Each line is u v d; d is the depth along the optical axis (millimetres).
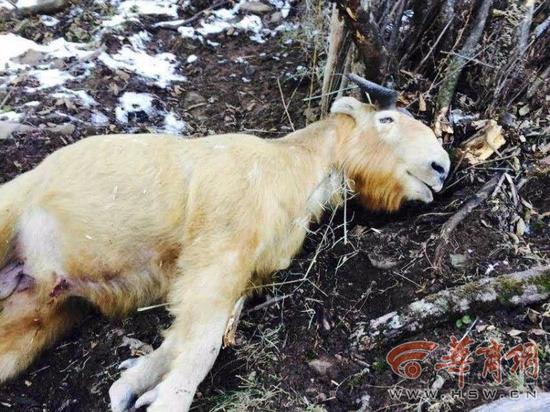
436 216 2549
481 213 2492
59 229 2291
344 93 2934
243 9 4000
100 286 2348
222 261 2225
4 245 2305
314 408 2025
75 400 2229
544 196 2549
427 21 2984
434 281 2312
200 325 2131
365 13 2568
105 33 3590
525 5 2826
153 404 1982
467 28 2934
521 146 2744
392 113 2545
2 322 2303
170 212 2303
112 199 2297
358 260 2471
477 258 2355
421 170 2520
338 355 2186
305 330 2279
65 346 2408
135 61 3490
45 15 3797
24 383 2320
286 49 3684
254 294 2447
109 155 2342
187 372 2051
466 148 2727
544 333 2105
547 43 2912
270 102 3330
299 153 2500
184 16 3957
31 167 2816
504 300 2176
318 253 2510
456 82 2865
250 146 2385
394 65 2873
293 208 2414
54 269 2305
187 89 3412
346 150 2580
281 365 2180
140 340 2346
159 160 2338
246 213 2268
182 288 2223
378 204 2643
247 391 2117
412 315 2174
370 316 2289
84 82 3268
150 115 3195
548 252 2361
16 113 3021
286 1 4047
